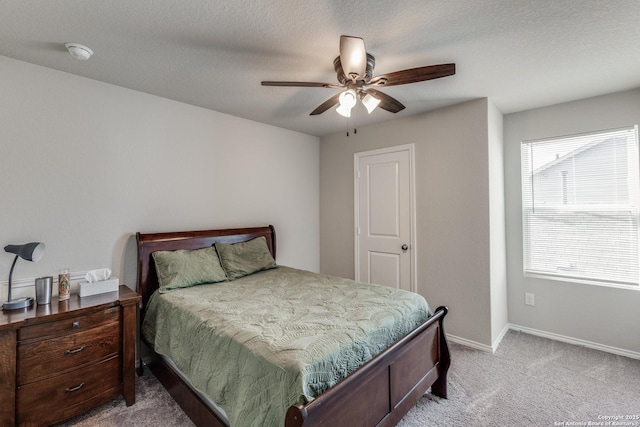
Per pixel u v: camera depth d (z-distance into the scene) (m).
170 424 1.82
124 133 2.50
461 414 1.88
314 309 1.86
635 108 2.58
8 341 1.58
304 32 1.74
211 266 2.64
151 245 2.53
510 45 1.88
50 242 2.15
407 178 3.31
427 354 1.91
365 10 1.54
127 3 1.49
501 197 3.14
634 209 2.61
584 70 2.24
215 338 1.58
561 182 2.96
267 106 2.98
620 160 2.67
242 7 1.52
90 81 2.34
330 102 2.17
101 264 2.38
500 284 3.04
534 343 2.89
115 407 1.98
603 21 1.64
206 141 3.04
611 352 2.69
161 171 2.72
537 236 3.10
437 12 1.56
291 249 3.87
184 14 1.58
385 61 2.07
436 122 3.08
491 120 2.84
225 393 1.42
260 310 1.85
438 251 3.06
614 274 2.71
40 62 2.07
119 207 2.48
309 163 4.11
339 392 1.17
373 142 3.61
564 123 2.92
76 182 2.26
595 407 1.93
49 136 2.15
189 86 2.50
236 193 3.29
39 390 1.68
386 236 3.50
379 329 1.62
